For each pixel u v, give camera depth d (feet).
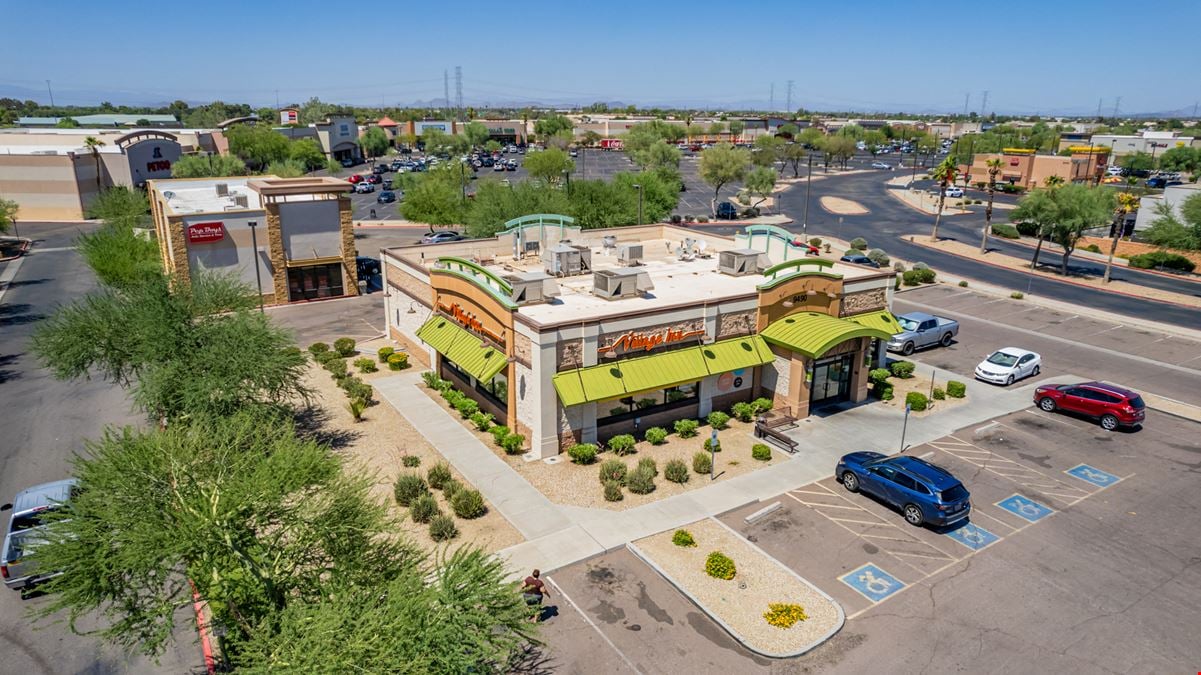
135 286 104.01
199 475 56.70
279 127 502.79
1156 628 64.80
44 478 91.30
